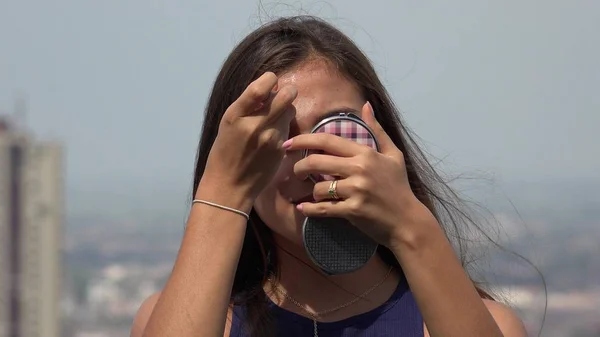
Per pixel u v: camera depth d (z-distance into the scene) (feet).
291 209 5.21
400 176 5.04
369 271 5.52
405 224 5.01
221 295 5.02
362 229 5.03
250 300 5.53
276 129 5.06
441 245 5.03
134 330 5.71
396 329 5.44
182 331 4.96
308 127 5.22
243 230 5.09
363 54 5.53
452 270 5.02
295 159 5.17
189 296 4.99
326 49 5.37
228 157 5.08
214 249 5.05
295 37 5.44
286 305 5.51
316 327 5.44
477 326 4.99
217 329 4.99
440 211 5.95
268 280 5.58
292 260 5.53
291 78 5.30
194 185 5.74
